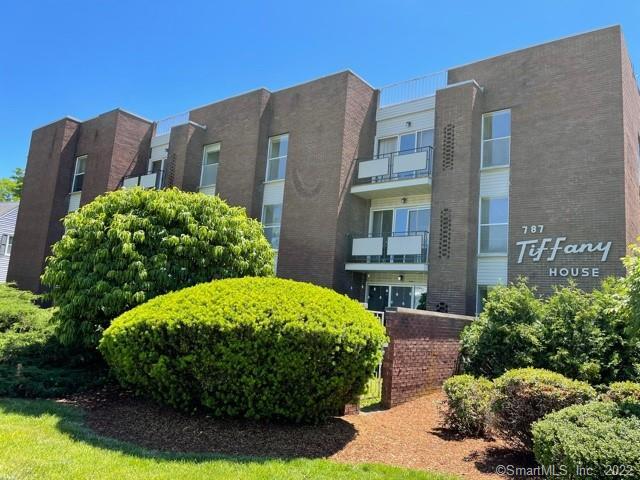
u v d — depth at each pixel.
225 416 6.50
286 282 7.11
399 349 8.66
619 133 13.02
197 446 5.55
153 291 8.48
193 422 6.34
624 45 13.88
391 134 18.17
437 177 15.52
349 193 17.31
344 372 6.09
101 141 24.30
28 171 26.94
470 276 14.56
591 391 5.68
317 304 6.37
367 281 17.58
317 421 6.48
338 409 6.68
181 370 6.21
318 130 17.98
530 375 5.92
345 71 17.70
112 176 23.30
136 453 5.14
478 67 16.19
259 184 19.34
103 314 8.48
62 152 25.27
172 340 6.08
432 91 17.67
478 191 15.30
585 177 13.38
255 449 5.54
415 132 17.58
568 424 4.30
